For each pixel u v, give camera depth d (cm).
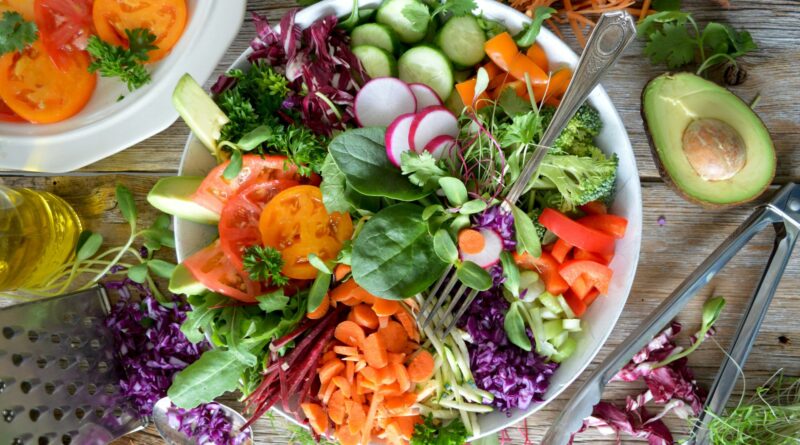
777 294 79
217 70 79
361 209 71
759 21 77
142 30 72
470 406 73
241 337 70
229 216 71
